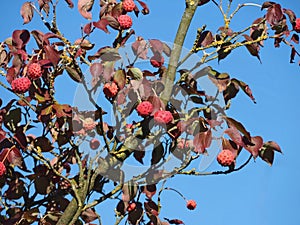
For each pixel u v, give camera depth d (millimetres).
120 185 1395
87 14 1455
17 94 1373
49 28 1409
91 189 1384
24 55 1389
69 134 1418
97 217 1433
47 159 1380
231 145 1350
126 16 1399
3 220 1455
